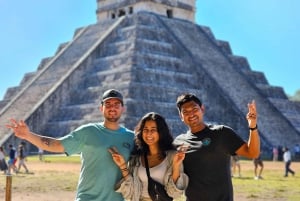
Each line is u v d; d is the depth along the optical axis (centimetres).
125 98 5906
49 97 6488
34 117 6334
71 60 7181
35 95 6856
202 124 984
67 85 6662
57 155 6091
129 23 7225
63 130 6253
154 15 7256
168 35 7081
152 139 941
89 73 6869
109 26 7444
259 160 3481
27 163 4681
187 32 7400
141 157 955
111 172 948
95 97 6347
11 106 6850
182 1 7669
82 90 6625
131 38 6825
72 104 6606
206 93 6681
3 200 2234
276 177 3603
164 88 6194
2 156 3569
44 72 7262
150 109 5881
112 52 6919
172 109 6066
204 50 7231
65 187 2742
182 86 6538
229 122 6450
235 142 949
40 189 2652
